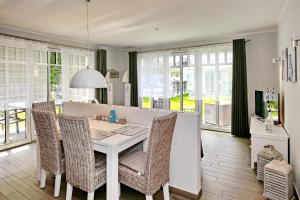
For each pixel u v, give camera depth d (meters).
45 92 4.62
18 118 4.38
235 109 4.91
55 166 2.28
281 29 3.66
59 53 5.07
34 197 2.34
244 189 2.49
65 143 2.02
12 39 4.00
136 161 2.12
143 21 3.80
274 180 2.23
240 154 3.67
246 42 4.90
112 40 5.48
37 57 4.46
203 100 5.55
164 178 2.08
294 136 2.52
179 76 5.93
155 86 6.25
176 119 2.26
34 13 3.33
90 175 1.93
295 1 2.42
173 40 5.50
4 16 3.47
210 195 2.37
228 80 5.15
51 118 2.15
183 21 3.84
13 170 3.04
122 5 3.02
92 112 3.27
